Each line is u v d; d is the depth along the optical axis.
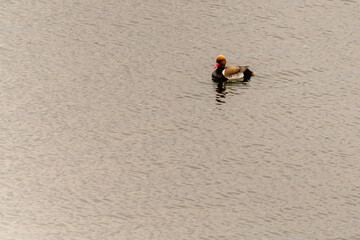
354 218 185.25
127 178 193.88
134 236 175.38
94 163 198.50
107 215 181.62
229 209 186.12
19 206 182.38
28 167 195.50
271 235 178.50
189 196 189.38
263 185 194.38
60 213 181.12
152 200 187.12
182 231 178.25
